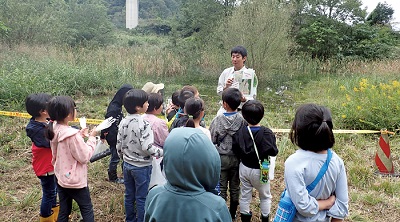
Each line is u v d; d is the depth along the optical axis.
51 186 3.40
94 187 4.58
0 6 16.83
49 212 3.47
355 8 20.44
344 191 2.20
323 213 2.18
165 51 16.25
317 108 2.16
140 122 3.31
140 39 27.33
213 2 19.45
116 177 4.75
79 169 3.07
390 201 4.37
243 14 14.46
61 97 2.99
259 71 14.36
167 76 14.70
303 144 2.16
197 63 15.75
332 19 20.25
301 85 13.52
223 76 4.81
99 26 23.77
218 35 15.73
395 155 5.85
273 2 14.37
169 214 1.74
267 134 3.32
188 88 4.17
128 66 13.62
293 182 2.12
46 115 3.30
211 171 1.72
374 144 6.30
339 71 16.62
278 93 11.52
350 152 5.85
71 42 21.30
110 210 4.02
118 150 3.47
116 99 4.42
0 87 8.32
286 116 8.30
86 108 8.64
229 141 3.53
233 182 3.69
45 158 3.33
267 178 3.30
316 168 2.13
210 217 1.69
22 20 17.05
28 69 10.06
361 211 4.16
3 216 3.85
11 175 4.86
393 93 7.51
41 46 15.82
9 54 13.71
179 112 3.74
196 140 1.70
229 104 3.49
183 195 1.72
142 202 3.43
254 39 14.11
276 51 14.39
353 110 7.38
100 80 11.05
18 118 7.16
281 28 14.09
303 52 19.12
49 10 19.94
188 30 21.53
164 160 1.74
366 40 20.30
